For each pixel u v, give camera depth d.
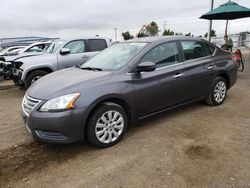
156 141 3.82
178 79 4.46
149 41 4.41
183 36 4.88
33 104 3.42
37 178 2.99
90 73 3.99
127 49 4.44
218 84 5.36
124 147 3.67
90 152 3.57
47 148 3.74
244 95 6.34
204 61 4.99
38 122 3.30
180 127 4.33
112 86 3.65
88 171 3.10
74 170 3.13
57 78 3.97
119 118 3.76
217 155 3.33
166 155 3.39
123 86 3.75
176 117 4.81
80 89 3.44
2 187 2.83
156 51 4.27
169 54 4.45
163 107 4.38
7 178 3.00
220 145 3.61
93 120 3.49
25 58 7.58
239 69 9.97
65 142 3.35
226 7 8.99
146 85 4.01
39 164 3.30
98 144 3.59
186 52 4.75
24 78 7.29
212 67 5.12
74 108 3.31
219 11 9.01
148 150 3.55
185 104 4.80
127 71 3.89
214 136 3.92
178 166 3.11
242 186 2.69
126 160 3.31
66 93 3.35
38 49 11.83
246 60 13.90
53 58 7.63
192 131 4.14
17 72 7.48
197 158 3.28
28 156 3.52
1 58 10.30
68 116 3.27
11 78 8.82
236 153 3.37
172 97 4.45
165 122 4.58
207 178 2.85
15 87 9.02
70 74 4.13
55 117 3.24
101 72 3.95
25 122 3.60
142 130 4.25
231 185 2.71
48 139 3.36
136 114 3.99
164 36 4.76
